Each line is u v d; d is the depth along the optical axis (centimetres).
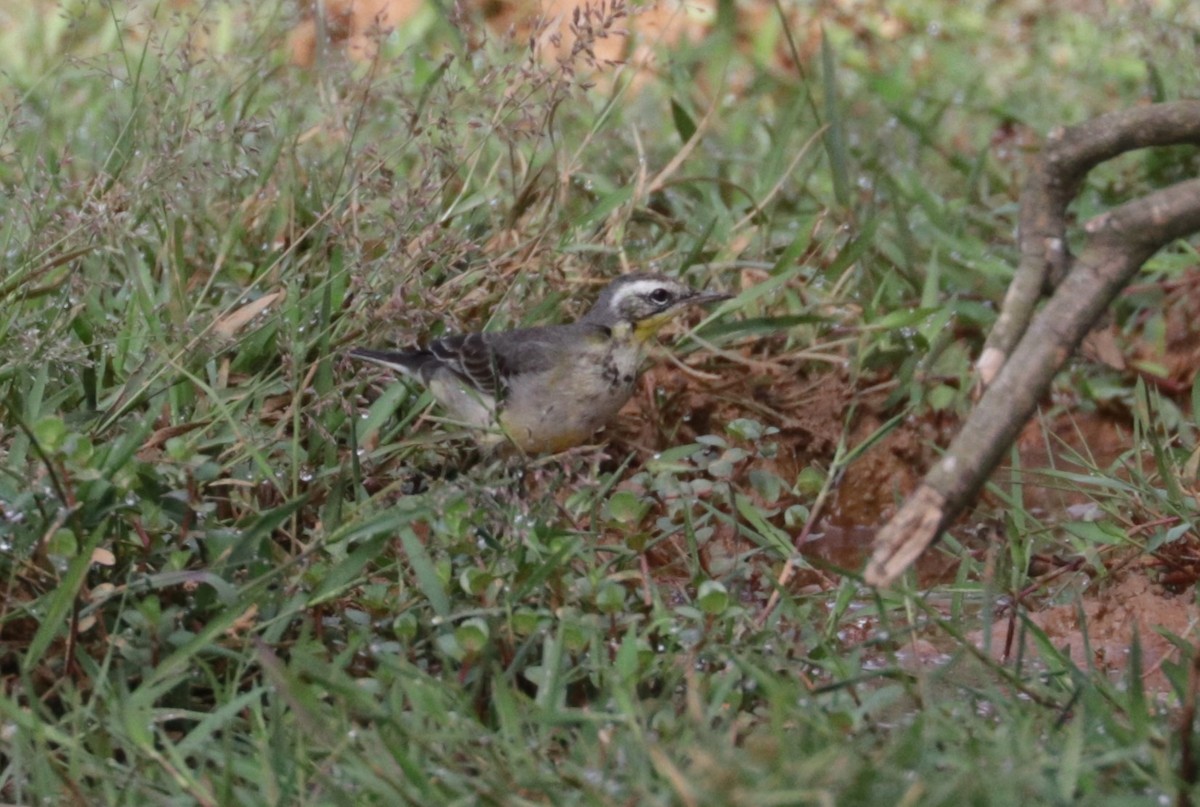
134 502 870
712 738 684
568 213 1316
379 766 693
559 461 941
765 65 1848
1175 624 995
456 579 869
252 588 795
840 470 992
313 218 1220
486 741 720
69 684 765
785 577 946
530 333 1156
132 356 1061
